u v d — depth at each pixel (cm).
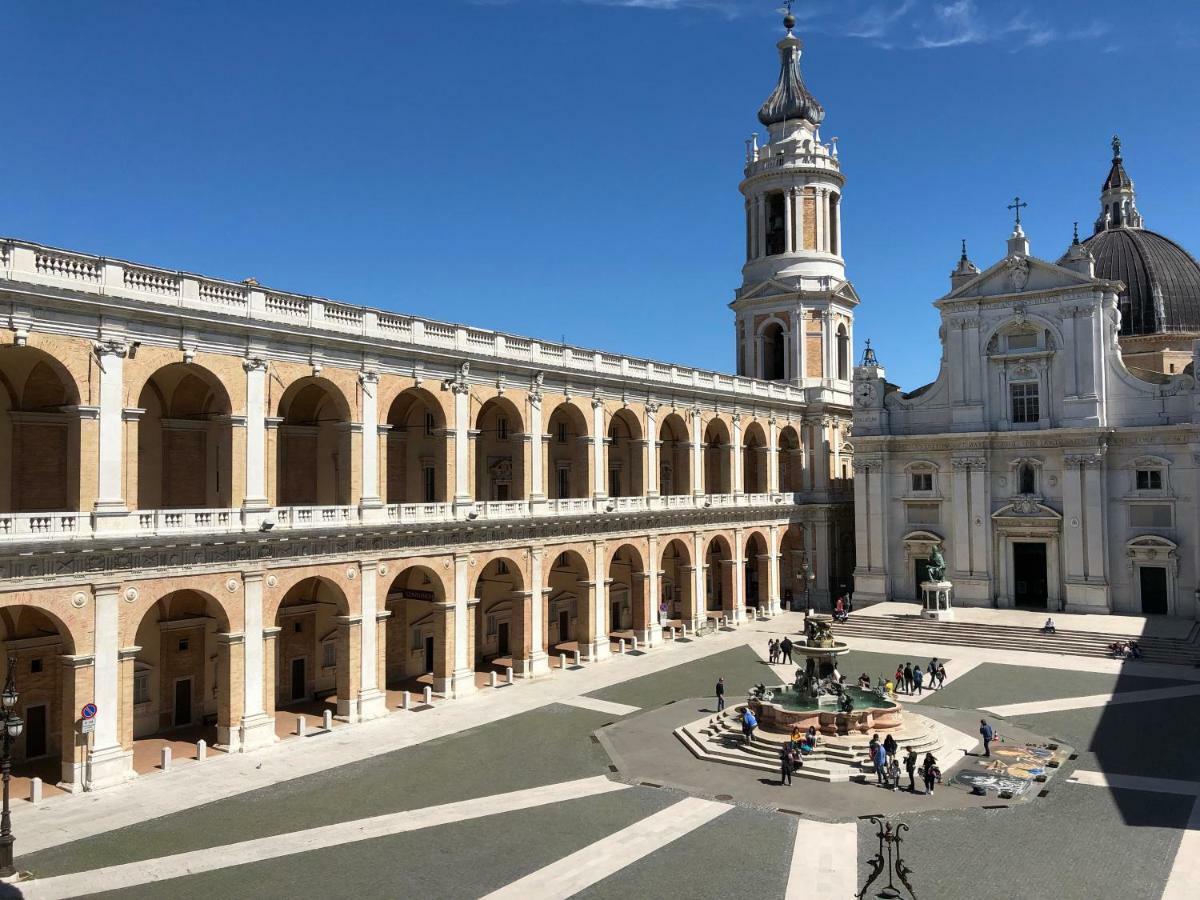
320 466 4872
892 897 2405
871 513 7350
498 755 3706
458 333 4812
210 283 3728
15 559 3097
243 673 3797
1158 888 2447
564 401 5456
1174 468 6322
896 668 5216
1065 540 6588
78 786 3269
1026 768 3428
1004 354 6844
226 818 3019
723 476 6956
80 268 3322
